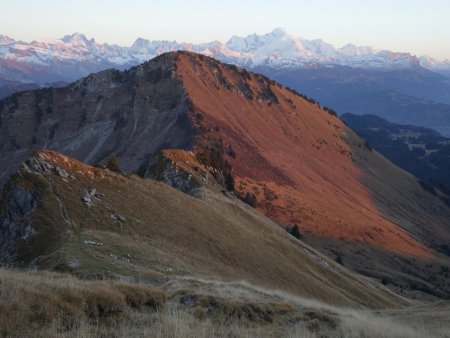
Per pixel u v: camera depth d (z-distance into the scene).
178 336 14.44
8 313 13.29
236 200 104.81
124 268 34.69
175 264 43.78
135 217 54.59
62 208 49.12
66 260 34.41
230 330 17.45
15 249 43.72
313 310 25.39
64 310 15.05
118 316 16.64
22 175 52.34
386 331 22.95
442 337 25.77
